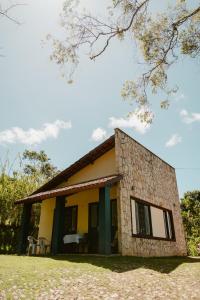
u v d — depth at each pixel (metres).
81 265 7.06
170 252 13.45
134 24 8.75
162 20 9.05
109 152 13.22
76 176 14.32
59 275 5.80
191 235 23.16
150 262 8.34
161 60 9.41
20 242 12.91
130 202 11.36
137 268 7.04
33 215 17.86
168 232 14.16
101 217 9.66
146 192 12.95
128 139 12.83
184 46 8.91
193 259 11.30
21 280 5.22
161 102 9.98
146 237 11.71
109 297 4.34
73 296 4.37
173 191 16.16
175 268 7.57
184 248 15.25
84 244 12.65
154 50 9.25
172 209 15.31
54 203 14.82
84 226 13.23
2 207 15.99
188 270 7.25
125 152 12.24
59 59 8.71
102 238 9.34
